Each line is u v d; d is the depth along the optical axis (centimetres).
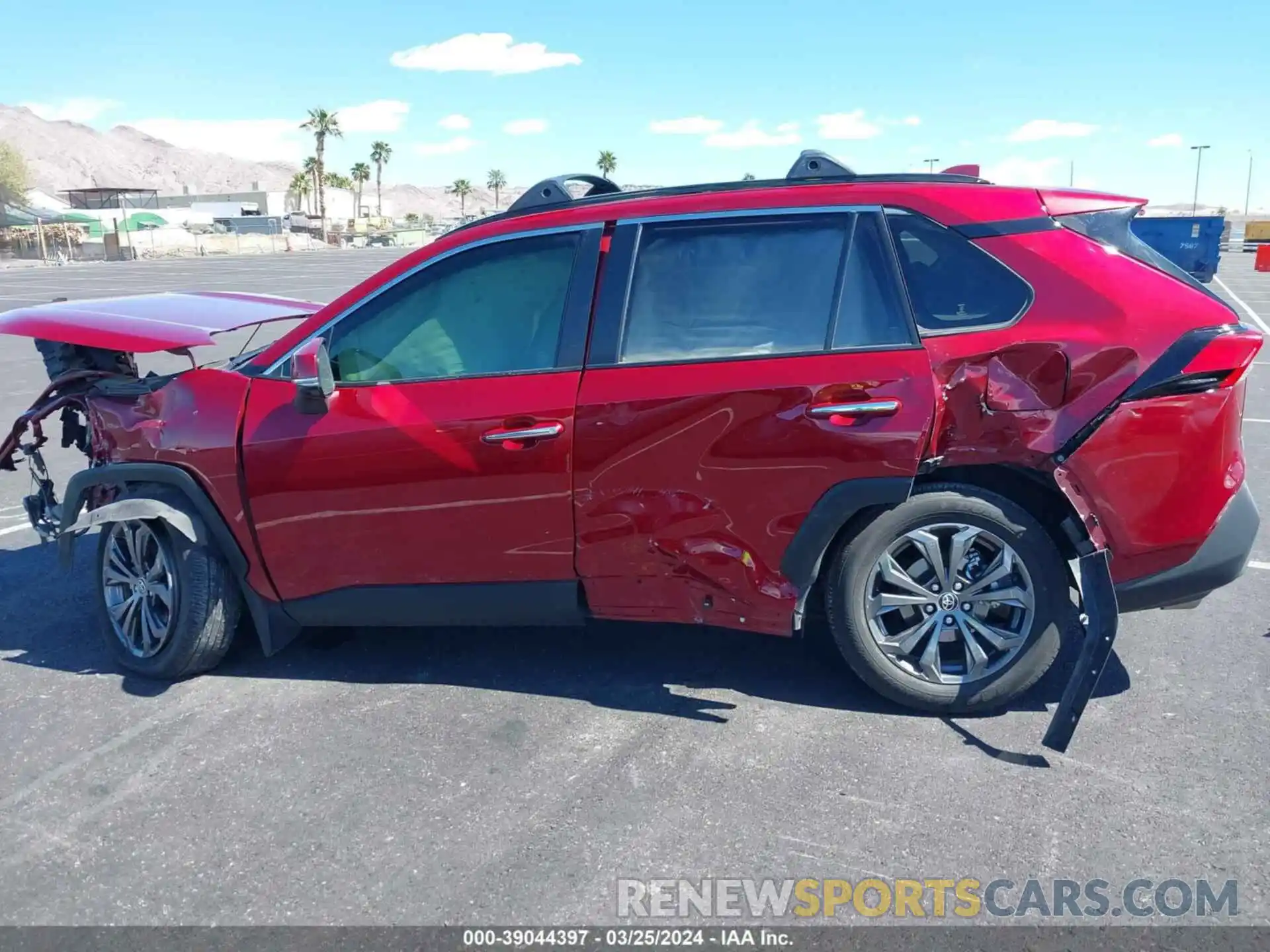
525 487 349
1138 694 367
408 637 439
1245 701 360
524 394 348
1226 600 459
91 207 9688
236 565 384
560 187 376
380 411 358
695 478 340
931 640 348
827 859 276
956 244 338
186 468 380
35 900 267
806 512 334
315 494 366
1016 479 350
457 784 318
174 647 388
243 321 459
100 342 396
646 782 316
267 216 10006
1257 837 280
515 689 385
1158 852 275
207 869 279
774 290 345
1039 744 333
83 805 311
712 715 360
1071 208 343
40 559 560
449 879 271
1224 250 5378
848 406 326
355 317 376
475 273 367
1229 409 324
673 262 352
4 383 1191
